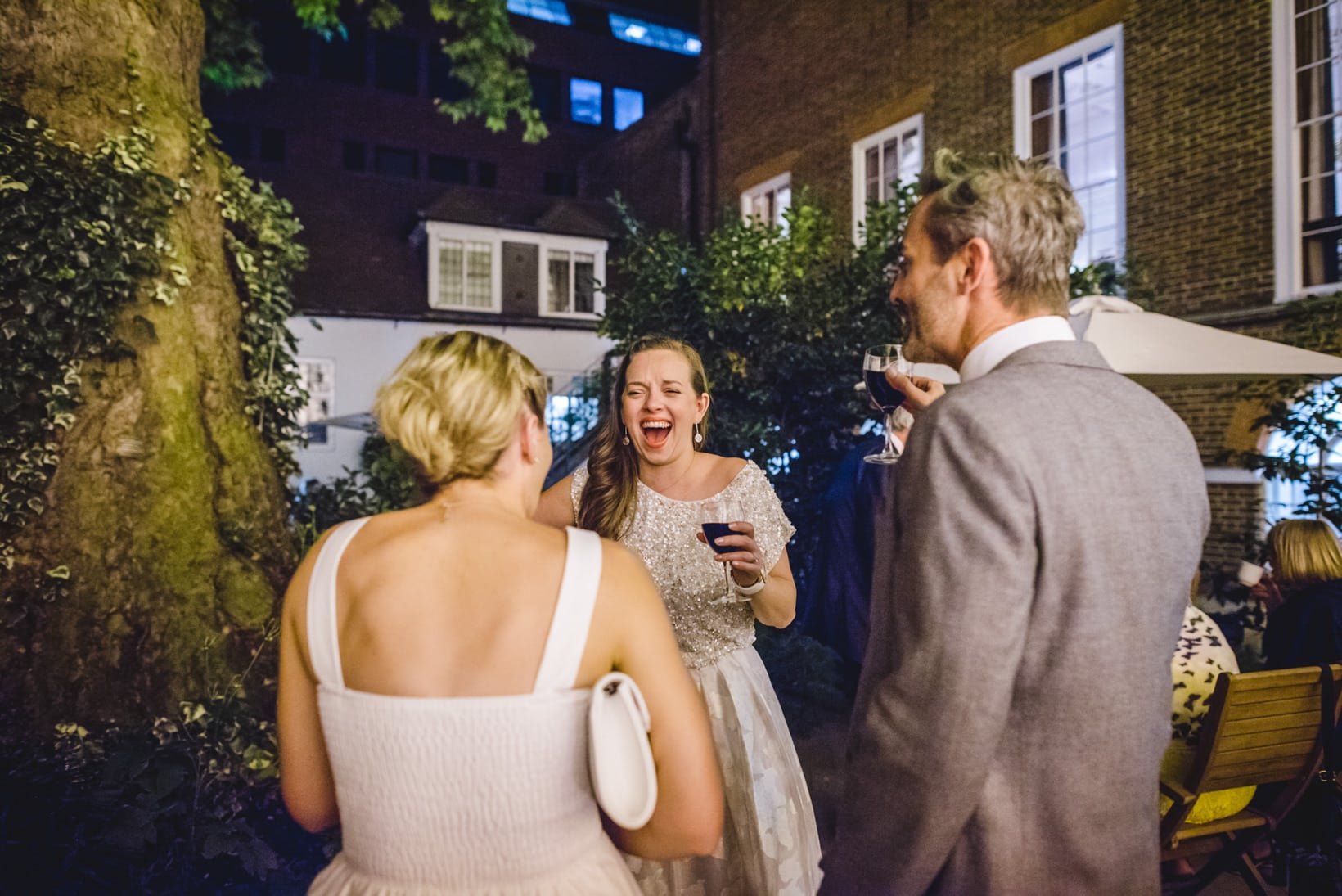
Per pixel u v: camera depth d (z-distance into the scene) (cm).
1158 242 777
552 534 120
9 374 354
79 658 353
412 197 1992
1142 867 114
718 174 1440
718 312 704
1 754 311
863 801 121
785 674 502
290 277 531
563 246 1927
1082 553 111
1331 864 256
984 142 959
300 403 513
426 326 1783
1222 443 700
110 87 401
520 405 124
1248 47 705
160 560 376
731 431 649
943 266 135
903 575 117
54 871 266
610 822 126
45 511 361
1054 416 117
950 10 998
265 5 2180
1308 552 320
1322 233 671
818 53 1212
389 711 110
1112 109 837
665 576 212
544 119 2502
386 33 2297
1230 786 239
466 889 109
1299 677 233
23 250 358
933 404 125
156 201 403
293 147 2172
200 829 290
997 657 108
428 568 115
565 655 111
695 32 2761
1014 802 114
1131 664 113
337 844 320
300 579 122
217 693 361
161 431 390
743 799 202
